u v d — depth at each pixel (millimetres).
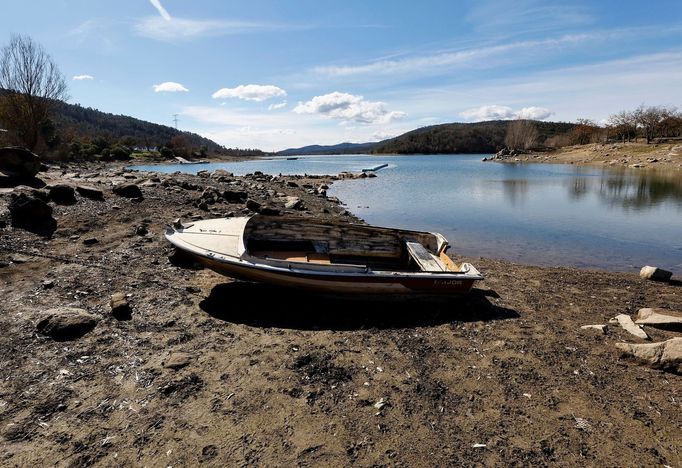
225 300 8359
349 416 5148
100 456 4309
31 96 39375
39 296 7559
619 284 11125
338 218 19594
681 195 31016
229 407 5180
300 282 7922
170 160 89375
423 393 5695
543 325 8125
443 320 8156
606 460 4605
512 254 14875
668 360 6371
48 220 11586
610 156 76938
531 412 5379
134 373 5699
